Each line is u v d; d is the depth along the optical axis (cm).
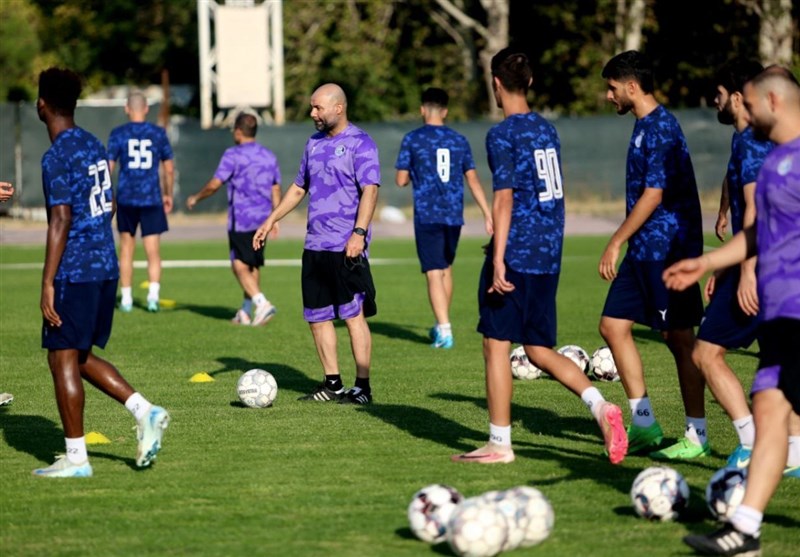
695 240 2675
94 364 2511
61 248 2408
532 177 2536
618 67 2648
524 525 1969
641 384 2742
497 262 2502
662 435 2789
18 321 5188
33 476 2506
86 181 2456
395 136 11088
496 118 14162
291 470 2544
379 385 3672
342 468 2561
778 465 1939
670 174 2641
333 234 3309
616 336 2736
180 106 16300
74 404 2488
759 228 1981
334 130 3312
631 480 2453
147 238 5503
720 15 13362
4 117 10706
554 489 2377
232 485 2420
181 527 2131
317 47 14500
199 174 10875
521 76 2572
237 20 11950
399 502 2284
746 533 1925
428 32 15188
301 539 2050
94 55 17712
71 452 2511
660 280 2658
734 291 2416
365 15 15200
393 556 1952
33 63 14862
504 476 2484
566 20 13912
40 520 2186
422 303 5862
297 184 3372
